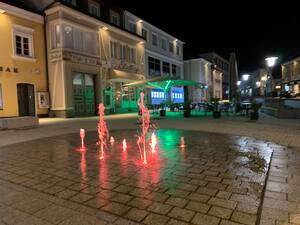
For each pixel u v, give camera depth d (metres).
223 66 56.59
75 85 18.64
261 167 4.82
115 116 18.81
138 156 5.88
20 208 3.25
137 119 15.76
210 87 46.31
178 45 36.31
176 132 9.64
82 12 18.52
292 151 6.15
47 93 17.81
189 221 2.81
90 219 2.91
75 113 18.59
